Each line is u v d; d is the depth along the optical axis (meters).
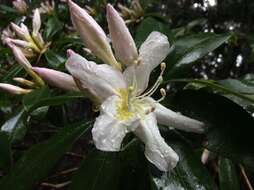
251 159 0.11
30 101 0.15
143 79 0.12
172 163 0.11
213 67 0.40
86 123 0.13
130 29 0.26
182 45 0.14
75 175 0.12
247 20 0.42
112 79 0.11
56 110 0.22
